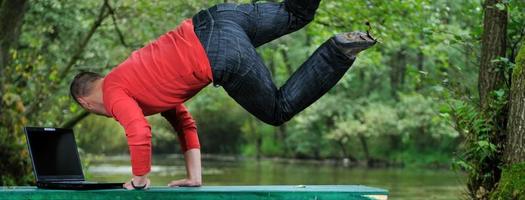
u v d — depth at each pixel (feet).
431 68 102.17
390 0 47.09
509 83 26.99
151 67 18.85
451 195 70.13
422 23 46.19
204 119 184.55
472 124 26.76
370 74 146.00
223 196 19.34
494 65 27.17
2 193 18.92
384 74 143.95
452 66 37.81
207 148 193.16
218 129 188.65
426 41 53.31
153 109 19.15
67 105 51.16
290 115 19.63
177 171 105.19
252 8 19.44
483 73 27.48
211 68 18.66
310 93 19.54
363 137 144.77
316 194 19.48
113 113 18.90
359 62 53.36
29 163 41.65
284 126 173.17
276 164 141.49
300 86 19.53
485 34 27.66
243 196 19.34
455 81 29.81
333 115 150.20
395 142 143.74
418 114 126.52
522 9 27.96
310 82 19.45
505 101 26.03
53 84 47.85
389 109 136.15
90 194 18.97
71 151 21.52
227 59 18.63
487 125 26.03
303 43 101.55
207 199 19.30
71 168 21.40
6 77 42.47
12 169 41.24
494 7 26.91
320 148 159.22
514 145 24.31
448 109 28.99
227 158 173.88
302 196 19.45
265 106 19.26
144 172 18.93
